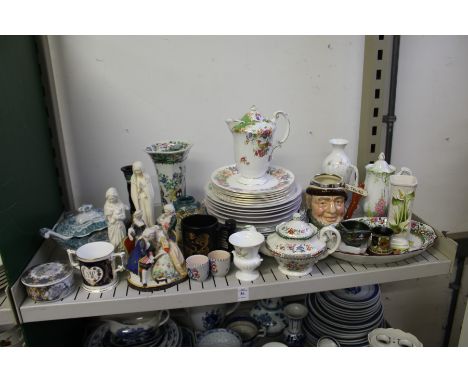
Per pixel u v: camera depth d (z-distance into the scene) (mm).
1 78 838
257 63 1174
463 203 1441
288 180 1029
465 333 1024
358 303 1146
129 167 1046
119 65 1112
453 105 1312
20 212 879
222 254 922
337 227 959
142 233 877
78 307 834
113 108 1146
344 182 1072
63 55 1081
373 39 1167
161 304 859
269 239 922
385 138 1304
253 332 1228
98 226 963
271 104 1220
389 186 1058
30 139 969
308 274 920
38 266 867
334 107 1260
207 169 1248
